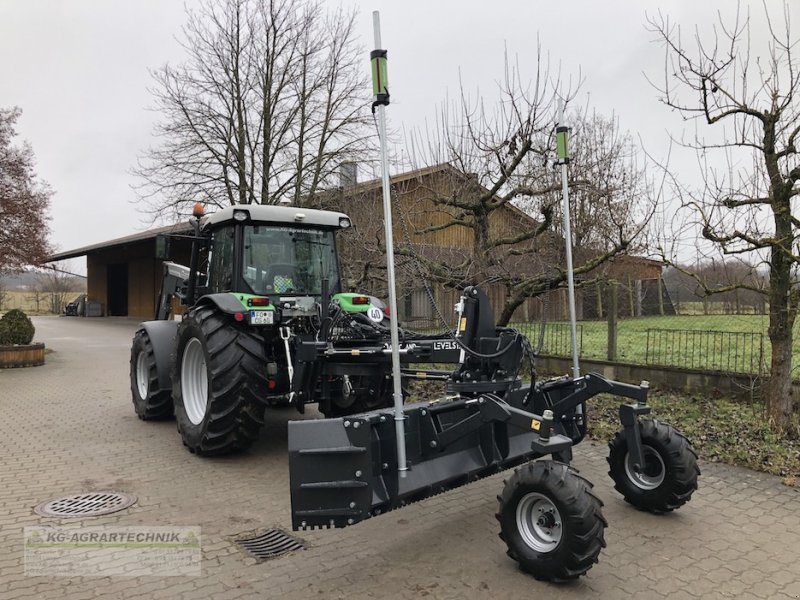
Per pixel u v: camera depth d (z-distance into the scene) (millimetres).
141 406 6727
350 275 9367
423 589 3023
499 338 3877
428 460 3516
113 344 15805
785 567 3254
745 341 8000
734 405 6520
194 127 15344
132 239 23453
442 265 7598
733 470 4910
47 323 24906
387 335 5195
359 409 6078
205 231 6227
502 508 3283
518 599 2922
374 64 3148
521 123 6617
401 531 3770
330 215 6051
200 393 5551
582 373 8375
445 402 3729
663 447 3904
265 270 5695
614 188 7297
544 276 6738
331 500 3025
